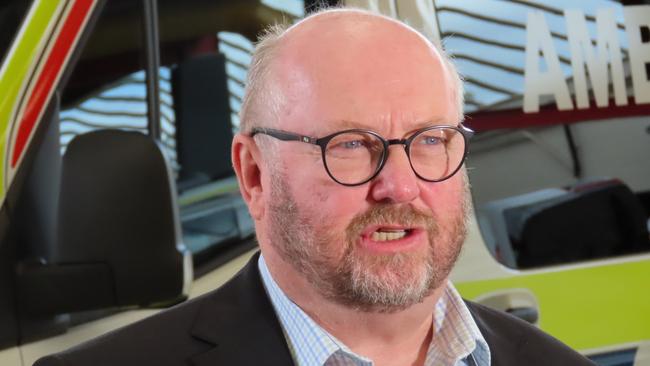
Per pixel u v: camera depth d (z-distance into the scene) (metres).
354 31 1.74
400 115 1.70
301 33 1.77
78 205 2.56
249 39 3.06
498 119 3.35
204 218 3.00
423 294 1.71
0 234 2.47
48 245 2.62
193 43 2.98
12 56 2.51
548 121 3.40
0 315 2.46
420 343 1.86
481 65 3.34
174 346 1.83
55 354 1.82
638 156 3.49
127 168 2.57
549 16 3.44
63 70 2.62
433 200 1.72
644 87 3.52
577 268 3.35
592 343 3.33
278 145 1.75
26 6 2.55
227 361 1.80
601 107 3.47
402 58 1.72
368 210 1.69
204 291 2.95
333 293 1.72
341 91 1.69
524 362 2.00
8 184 2.49
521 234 3.32
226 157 3.03
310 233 1.71
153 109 2.89
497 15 3.39
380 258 1.69
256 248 3.07
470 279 3.24
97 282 2.53
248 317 1.85
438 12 3.31
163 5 2.95
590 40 3.48
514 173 3.35
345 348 1.78
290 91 1.73
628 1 3.55
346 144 1.69
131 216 2.56
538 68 3.41
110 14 2.83
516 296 3.28
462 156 1.77
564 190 3.39
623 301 3.37
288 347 1.83
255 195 1.86
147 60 2.87
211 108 3.00
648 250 3.45
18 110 2.51
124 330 1.87
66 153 2.60
